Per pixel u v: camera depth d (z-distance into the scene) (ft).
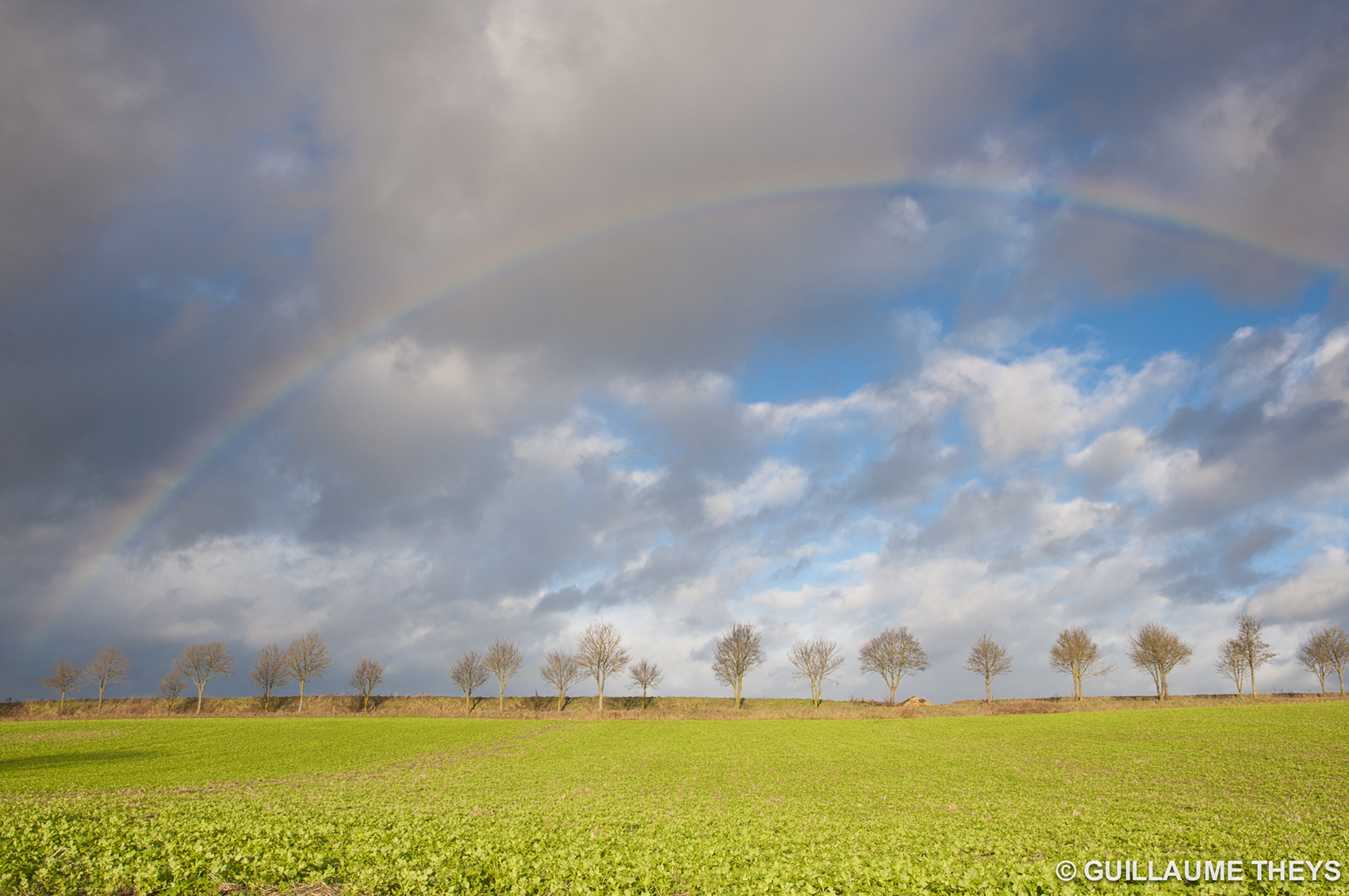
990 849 74.33
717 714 347.36
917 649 436.35
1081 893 53.47
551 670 432.66
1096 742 208.03
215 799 119.75
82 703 424.46
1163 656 382.83
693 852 68.39
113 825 73.67
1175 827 87.76
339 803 113.19
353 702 433.07
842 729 277.03
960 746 214.28
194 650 450.30
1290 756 160.56
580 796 132.87
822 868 60.80
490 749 224.94
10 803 100.48
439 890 52.70
